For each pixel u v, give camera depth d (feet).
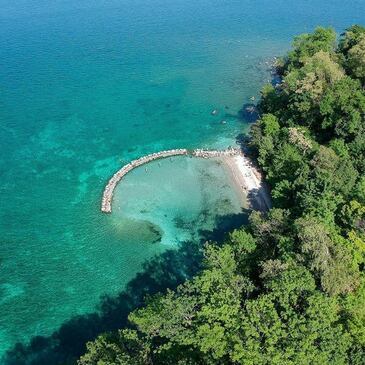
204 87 541.75
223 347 195.00
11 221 358.84
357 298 220.43
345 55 510.99
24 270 318.65
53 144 447.83
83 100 520.83
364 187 308.40
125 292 301.02
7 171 411.95
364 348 203.00
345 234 277.64
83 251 331.16
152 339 220.02
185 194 376.27
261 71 573.33
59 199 378.53
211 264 261.44
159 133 458.09
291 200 333.42
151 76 570.05
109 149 437.58
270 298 211.00
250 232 301.02
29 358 266.36
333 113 382.83
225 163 409.08
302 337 190.29
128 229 346.54
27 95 530.68
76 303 295.48
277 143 387.34
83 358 212.02
